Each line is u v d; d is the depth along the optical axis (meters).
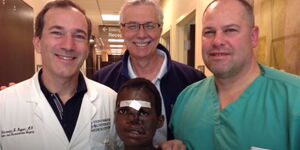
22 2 2.69
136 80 1.29
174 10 4.67
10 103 1.19
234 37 1.06
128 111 1.15
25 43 2.77
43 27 1.20
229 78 1.15
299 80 1.04
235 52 1.06
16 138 1.15
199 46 2.99
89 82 1.41
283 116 0.98
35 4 3.34
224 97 1.21
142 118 1.15
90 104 1.31
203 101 1.28
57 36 1.19
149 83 1.29
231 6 1.07
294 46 1.32
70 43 1.18
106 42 9.44
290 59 1.35
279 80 1.07
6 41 2.26
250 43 1.10
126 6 1.67
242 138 1.06
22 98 1.21
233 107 1.13
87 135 1.25
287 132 0.96
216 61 1.10
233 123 1.10
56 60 1.19
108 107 1.38
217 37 1.07
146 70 1.76
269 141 0.99
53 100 1.24
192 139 1.24
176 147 1.17
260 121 1.03
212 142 1.17
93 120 1.29
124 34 1.70
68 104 1.25
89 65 6.95
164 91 1.68
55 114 1.22
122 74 1.72
